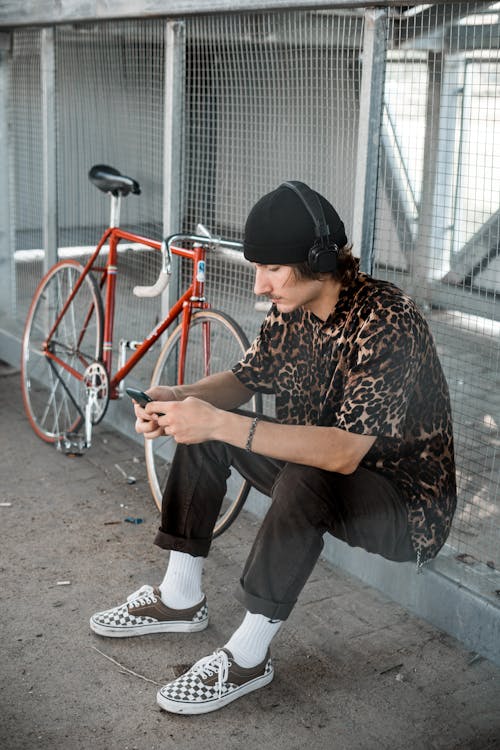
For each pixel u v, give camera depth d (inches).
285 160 116.0
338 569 111.4
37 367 182.2
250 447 79.0
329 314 81.8
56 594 103.7
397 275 107.7
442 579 97.6
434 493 83.0
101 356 137.4
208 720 82.5
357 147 103.9
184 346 117.6
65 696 85.3
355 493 79.6
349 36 103.1
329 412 82.2
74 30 158.6
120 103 148.5
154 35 136.2
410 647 94.9
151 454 123.3
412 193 105.6
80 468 140.6
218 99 125.9
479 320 108.1
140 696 85.7
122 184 132.0
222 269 132.2
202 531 92.5
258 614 83.0
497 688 88.5
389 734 81.1
